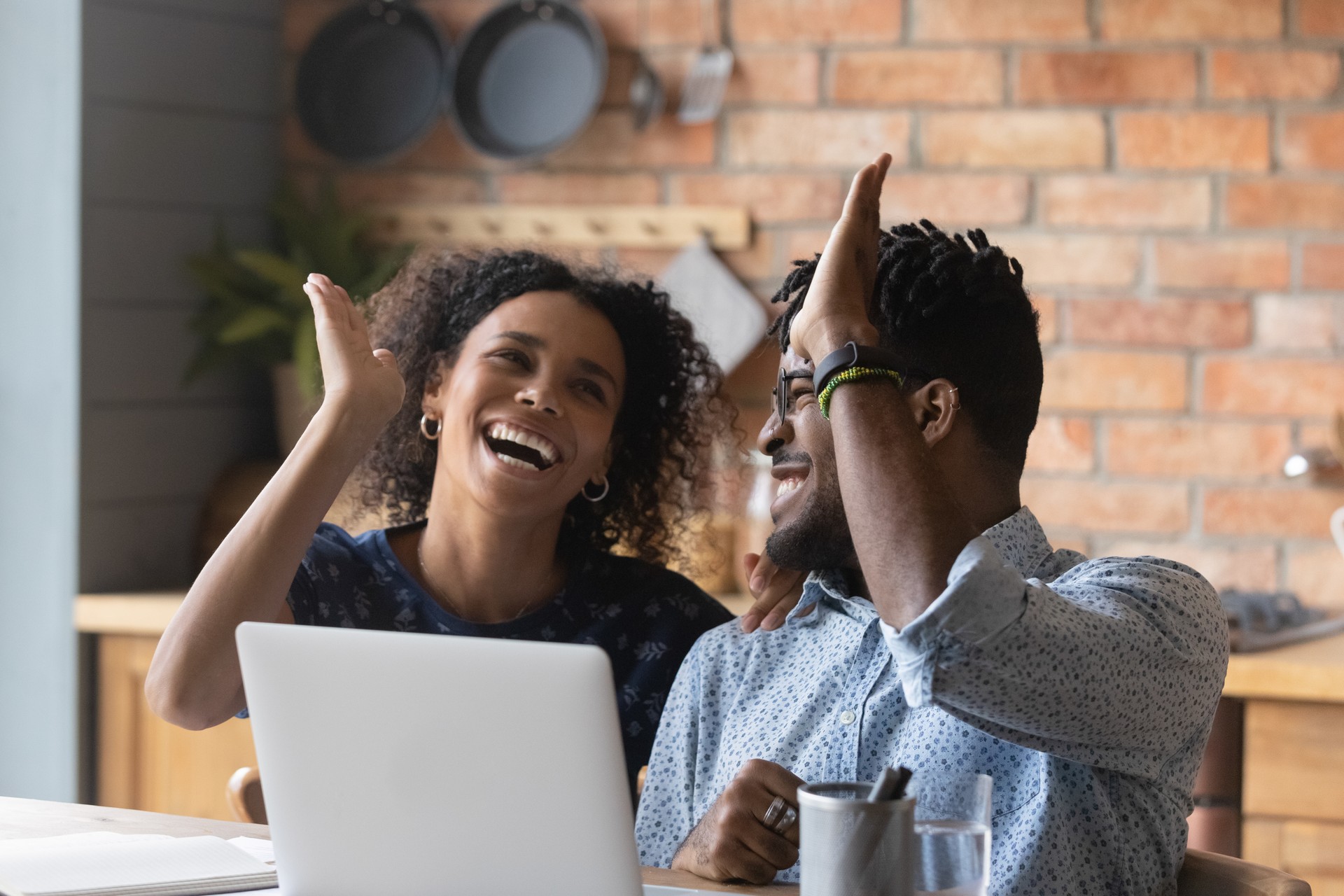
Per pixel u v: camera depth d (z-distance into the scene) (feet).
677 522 6.43
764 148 8.91
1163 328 8.33
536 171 9.31
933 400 4.06
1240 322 8.23
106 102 8.70
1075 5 8.37
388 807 3.30
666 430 6.25
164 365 9.12
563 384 5.67
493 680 3.15
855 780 4.09
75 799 8.57
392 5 9.50
